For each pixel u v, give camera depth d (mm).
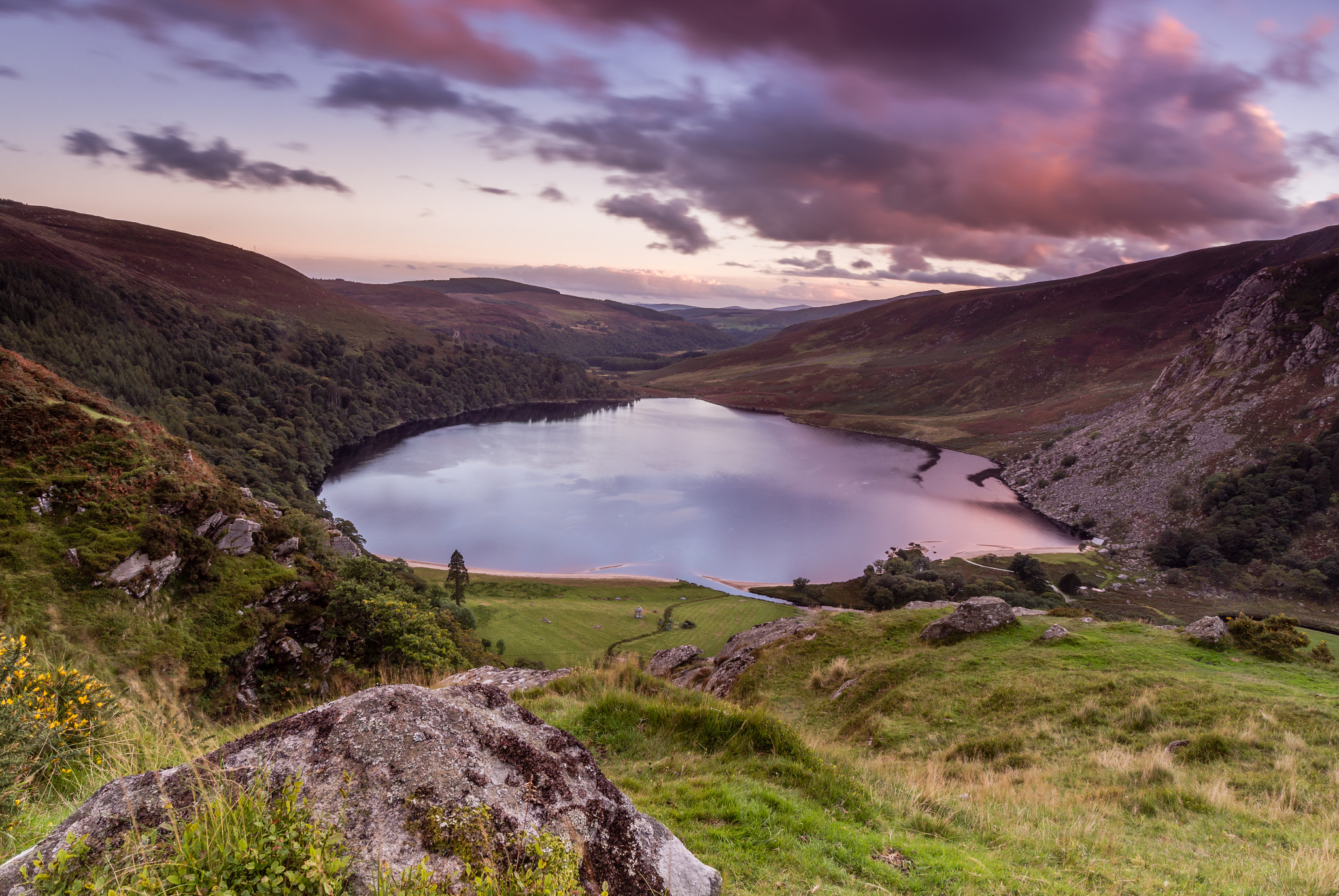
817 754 10820
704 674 29766
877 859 7230
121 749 7332
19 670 7609
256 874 3049
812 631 30469
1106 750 16344
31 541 26938
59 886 3000
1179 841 9836
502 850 3746
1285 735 15242
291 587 34281
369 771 3838
